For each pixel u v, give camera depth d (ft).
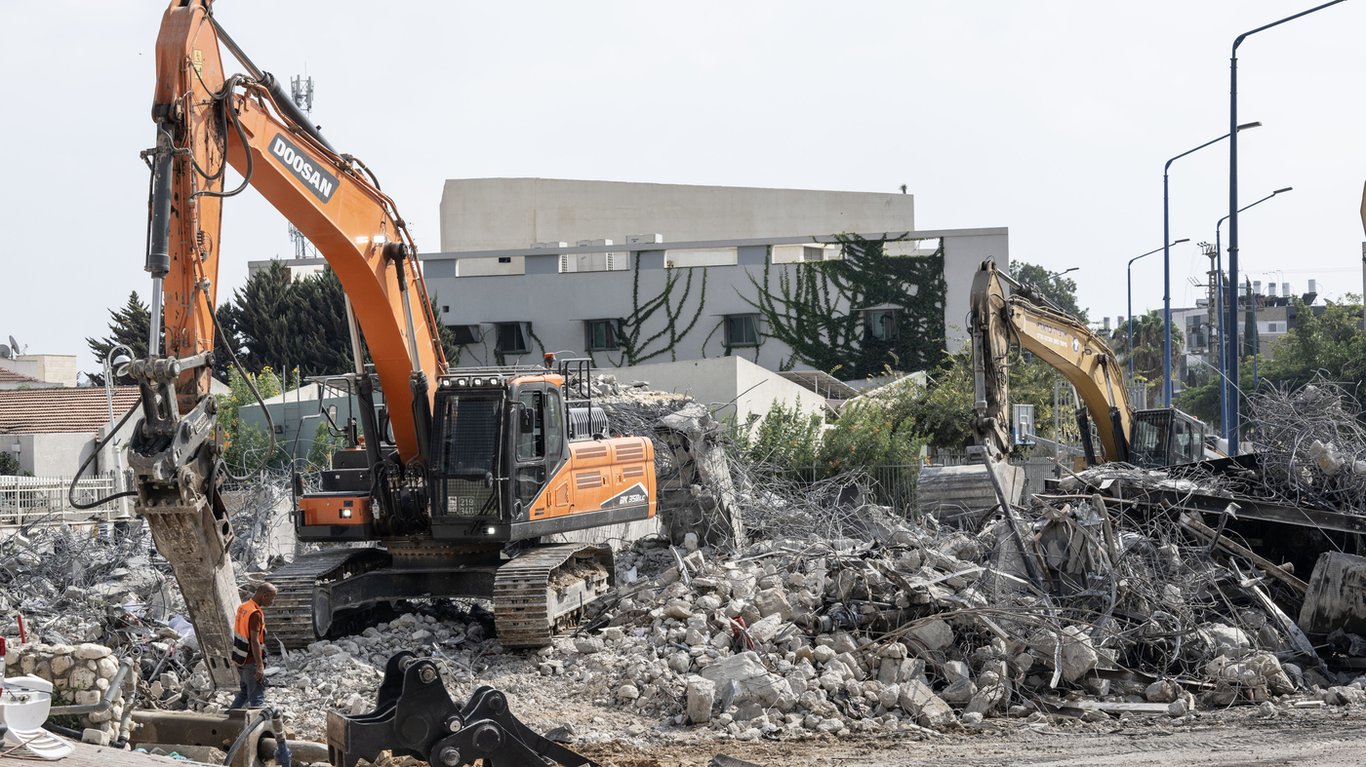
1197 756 44.60
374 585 63.82
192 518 40.47
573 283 243.81
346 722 31.04
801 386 185.06
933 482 88.33
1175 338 373.81
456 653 60.95
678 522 88.58
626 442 73.26
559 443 65.21
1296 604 65.72
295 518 64.64
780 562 69.67
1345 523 67.21
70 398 183.73
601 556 73.26
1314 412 75.10
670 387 153.28
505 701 32.35
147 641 58.08
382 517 63.41
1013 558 64.34
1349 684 58.08
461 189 290.97
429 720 31.19
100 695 36.91
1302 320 234.58
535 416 63.62
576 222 293.23
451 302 245.24
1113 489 72.90
